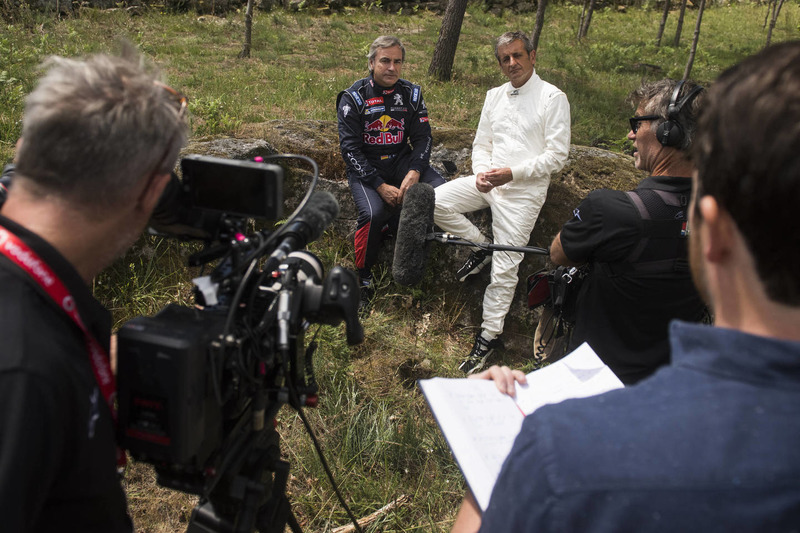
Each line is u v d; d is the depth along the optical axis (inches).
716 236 28.4
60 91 39.8
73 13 473.7
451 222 155.9
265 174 51.8
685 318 83.4
